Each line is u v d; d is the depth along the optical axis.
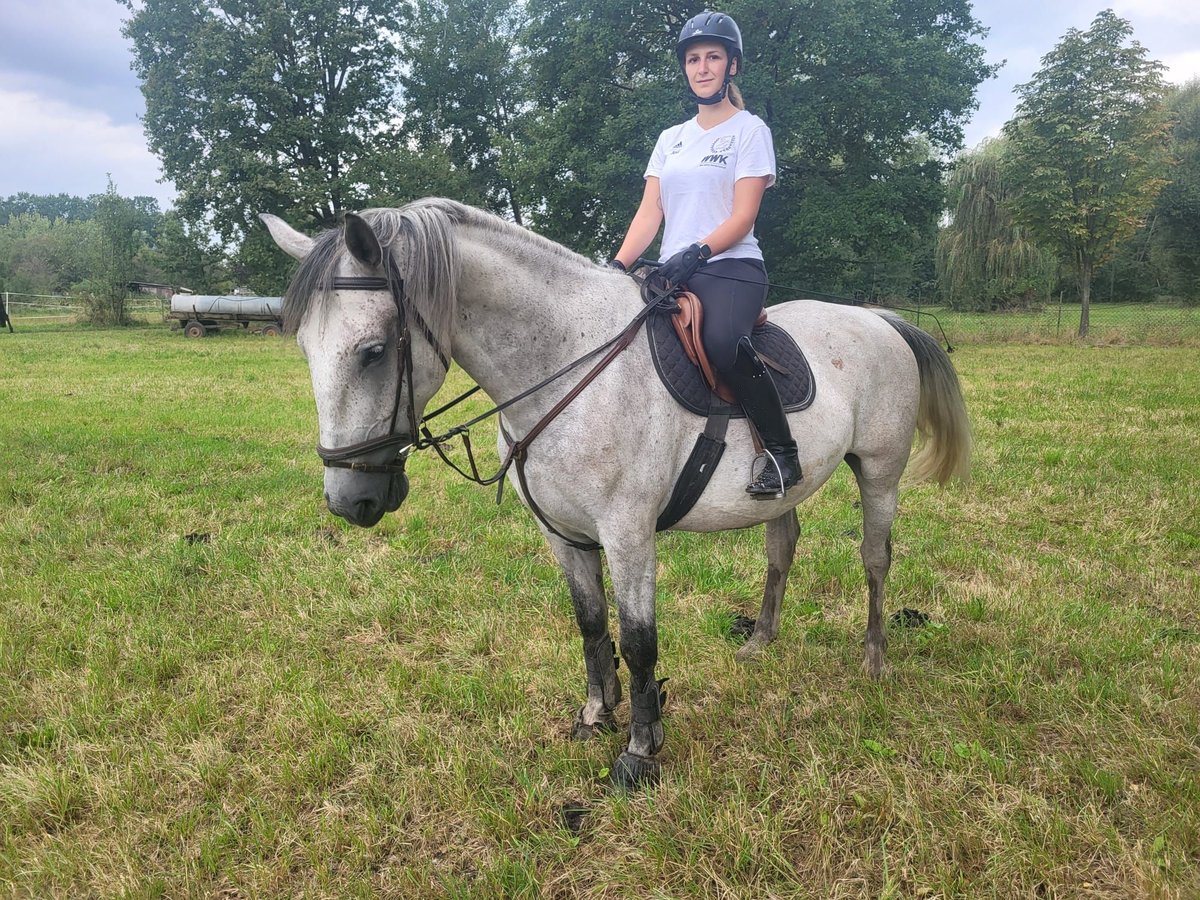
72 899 2.14
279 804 2.48
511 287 2.24
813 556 4.57
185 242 28.86
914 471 3.58
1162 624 3.55
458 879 2.15
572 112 20.22
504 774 2.63
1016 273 31.09
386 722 2.91
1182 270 30.41
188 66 26.34
